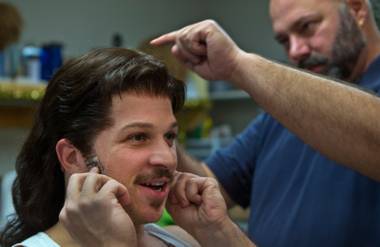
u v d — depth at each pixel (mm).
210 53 1063
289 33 1349
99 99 923
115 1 3773
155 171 920
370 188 1182
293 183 1320
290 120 1015
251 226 1411
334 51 1291
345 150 978
